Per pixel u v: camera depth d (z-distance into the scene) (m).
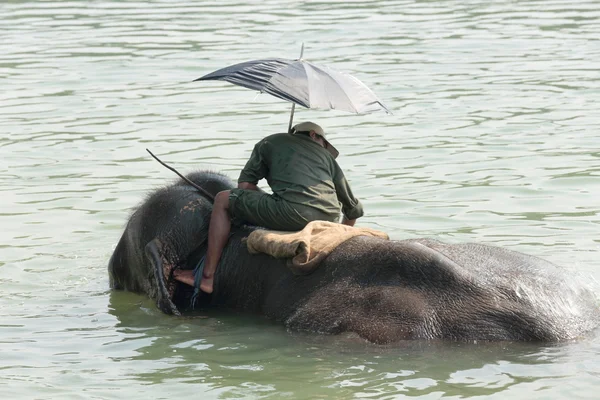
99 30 66.62
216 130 40.94
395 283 20.53
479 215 29.55
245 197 22.94
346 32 65.12
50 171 35.22
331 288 21.12
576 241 26.94
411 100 46.00
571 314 20.25
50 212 30.64
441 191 32.09
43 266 26.23
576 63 53.94
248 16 72.38
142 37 63.62
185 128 41.31
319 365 19.25
